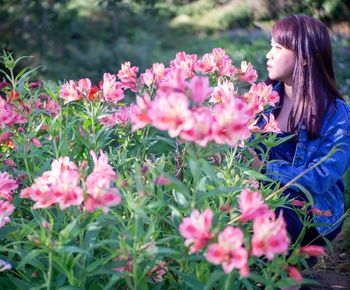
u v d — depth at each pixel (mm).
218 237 1686
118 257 1979
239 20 13289
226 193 2168
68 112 2717
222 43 11375
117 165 2357
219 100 2203
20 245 2102
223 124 1705
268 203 2248
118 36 10984
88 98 2520
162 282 2088
